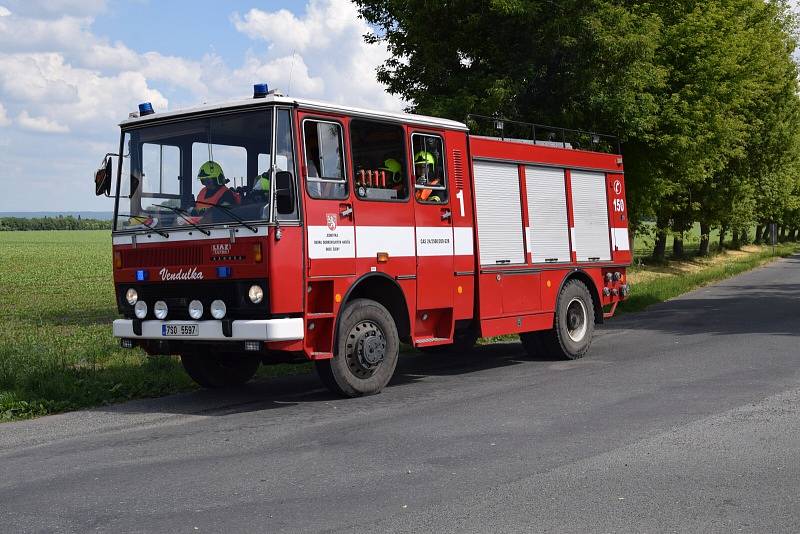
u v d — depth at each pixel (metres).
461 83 18.88
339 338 9.85
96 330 17.84
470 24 18.31
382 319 10.33
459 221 11.62
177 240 9.71
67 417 9.30
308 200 9.48
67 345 14.80
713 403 9.06
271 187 9.13
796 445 7.21
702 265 43.34
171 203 9.83
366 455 7.20
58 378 10.49
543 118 19.34
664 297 24.50
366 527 5.30
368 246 10.19
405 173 10.83
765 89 40.50
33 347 13.18
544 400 9.58
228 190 9.45
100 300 28.67
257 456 7.27
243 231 9.20
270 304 9.07
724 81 24.42
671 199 38.12
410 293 10.78
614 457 6.93
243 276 9.20
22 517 5.68
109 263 58.62
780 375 10.74
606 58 18.80
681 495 5.89
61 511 5.80
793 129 46.41
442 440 7.69
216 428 8.53
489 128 18.83
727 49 24.22
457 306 11.52
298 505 5.81
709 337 15.17
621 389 10.13
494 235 12.26
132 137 10.26
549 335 13.24
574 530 5.20
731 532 5.14
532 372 11.97
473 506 5.70
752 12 34.25
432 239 11.15
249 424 8.69
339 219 9.83
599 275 14.52
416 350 14.91
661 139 21.69
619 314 20.31
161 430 8.51
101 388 10.41
